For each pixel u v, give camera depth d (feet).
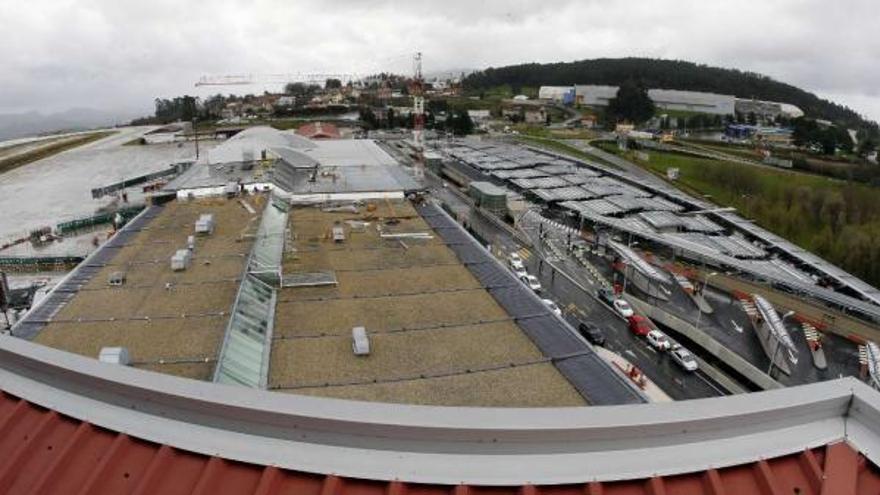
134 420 20.54
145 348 58.39
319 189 129.39
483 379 54.13
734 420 19.77
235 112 520.42
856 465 18.65
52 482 18.30
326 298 71.87
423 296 72.84
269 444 19.33
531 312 68.39
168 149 344.90
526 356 58.39
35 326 63.72
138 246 90.38
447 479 17.85
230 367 54.60
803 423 20.48
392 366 56.18
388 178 144.46
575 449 19.11
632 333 104.68
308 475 18.22
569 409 20.01
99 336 61.16
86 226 164.14
